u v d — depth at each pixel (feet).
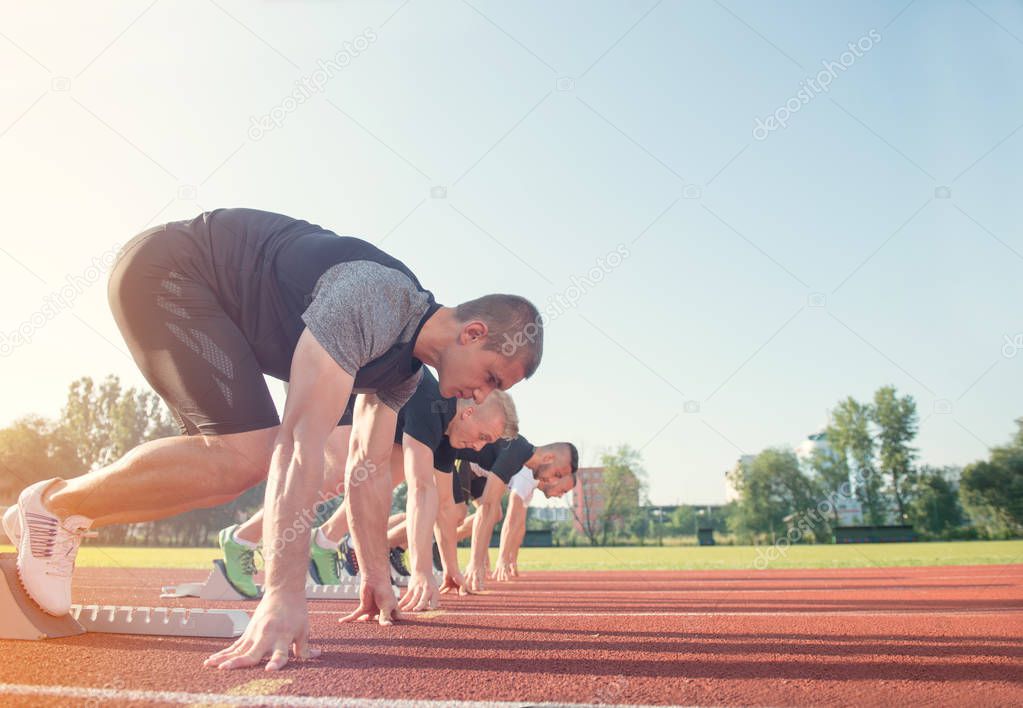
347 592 13.87
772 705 4.53
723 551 74.33
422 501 11.14
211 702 4.46
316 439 5.82
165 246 6.86
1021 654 6.47
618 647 6.82
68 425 65.26
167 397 6.97
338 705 4.41
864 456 132.16
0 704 4.40
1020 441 124.67
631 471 94.12
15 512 7.27
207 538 63.72
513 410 15.40
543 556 60.29
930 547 86.69
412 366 7.13
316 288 6.40
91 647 6.63
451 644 6.98
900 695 4.82
